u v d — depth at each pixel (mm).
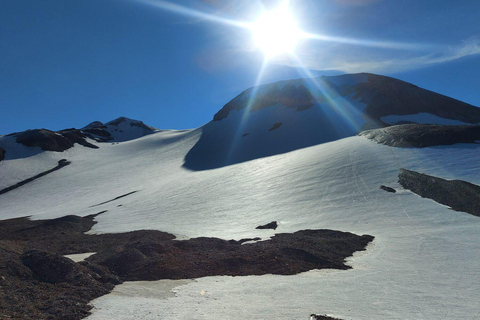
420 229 20000
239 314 9477
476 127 35562
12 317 8711
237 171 49312
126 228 30391
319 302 10516
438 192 24641
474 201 21984
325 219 25094
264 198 33625
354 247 18141
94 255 17938
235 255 16859
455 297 10578
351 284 12461
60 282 11797
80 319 9062
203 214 32594
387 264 15008
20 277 11500
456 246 16406
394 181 28656
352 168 34219
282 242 19359
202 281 13469
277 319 9062
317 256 16188
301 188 33312
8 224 38125
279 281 13172
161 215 34719
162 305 10305
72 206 49219
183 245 19891
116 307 10039
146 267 14875
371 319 9016
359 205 26188
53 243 25172
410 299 10602
